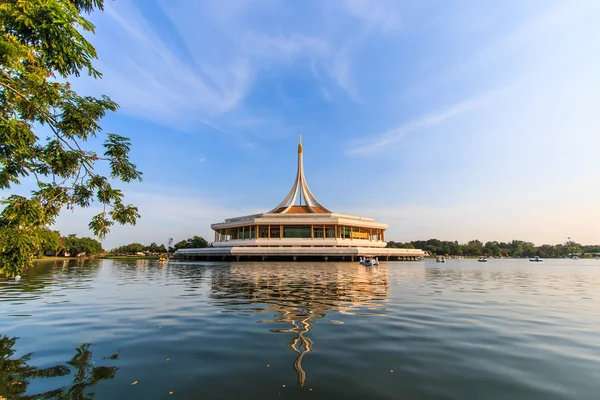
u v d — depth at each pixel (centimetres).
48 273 3153
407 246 13512
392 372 612
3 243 679
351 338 827
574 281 2519
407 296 1560
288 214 6531
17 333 877
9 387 548
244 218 7231
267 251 5669
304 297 1505
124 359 680
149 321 1012
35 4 629
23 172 791
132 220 947
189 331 894
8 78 678
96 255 10919
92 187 884
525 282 2400
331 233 6888
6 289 1834
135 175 961
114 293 1664
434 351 732
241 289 1809
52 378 585
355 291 1734
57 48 686
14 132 661
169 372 612
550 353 723
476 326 958
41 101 756
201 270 3594
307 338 827
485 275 3138
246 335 854
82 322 1002
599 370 629
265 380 575
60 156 823
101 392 531
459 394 526
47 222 788
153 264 5325
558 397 517
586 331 911
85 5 845
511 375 603
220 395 520
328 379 580
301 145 7969
